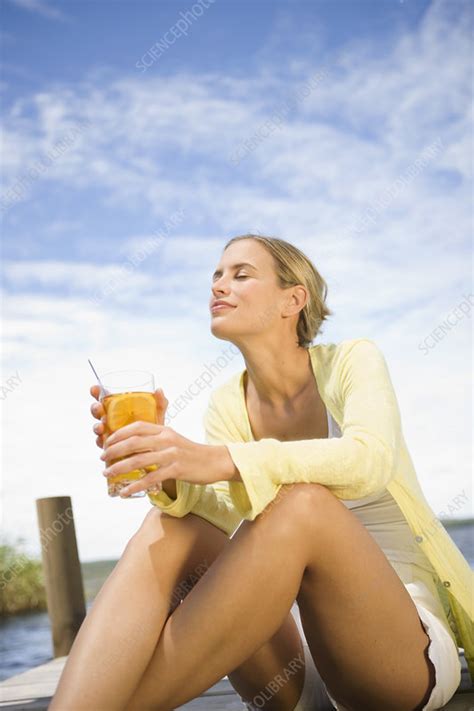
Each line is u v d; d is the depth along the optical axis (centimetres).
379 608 116
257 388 156
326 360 150
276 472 113
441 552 136
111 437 113
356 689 124
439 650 126
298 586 114
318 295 155
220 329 148
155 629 115
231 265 150
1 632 509
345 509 117
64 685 110
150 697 114
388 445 122
